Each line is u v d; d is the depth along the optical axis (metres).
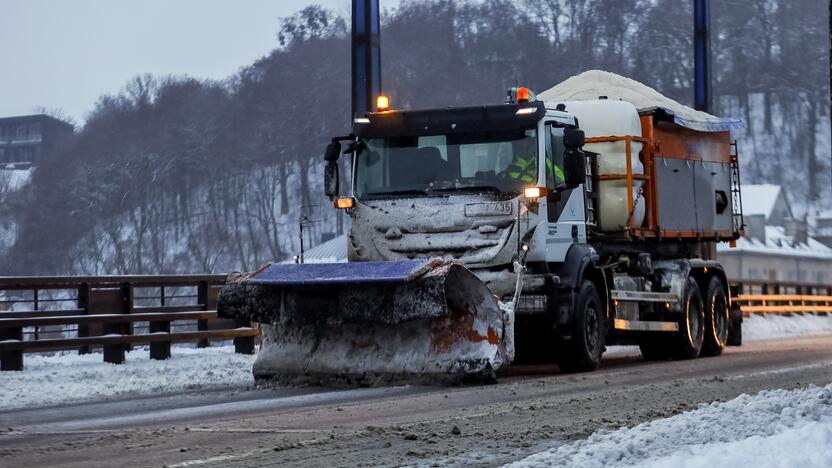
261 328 14.88
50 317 17.30
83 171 115.19
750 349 23.94
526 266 15.72
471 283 13.87
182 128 119.81
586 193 17.23
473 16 136.25
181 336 19.59
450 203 15.51
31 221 111.00
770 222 104.62
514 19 135.88
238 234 111.69
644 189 19.16
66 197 112.12
